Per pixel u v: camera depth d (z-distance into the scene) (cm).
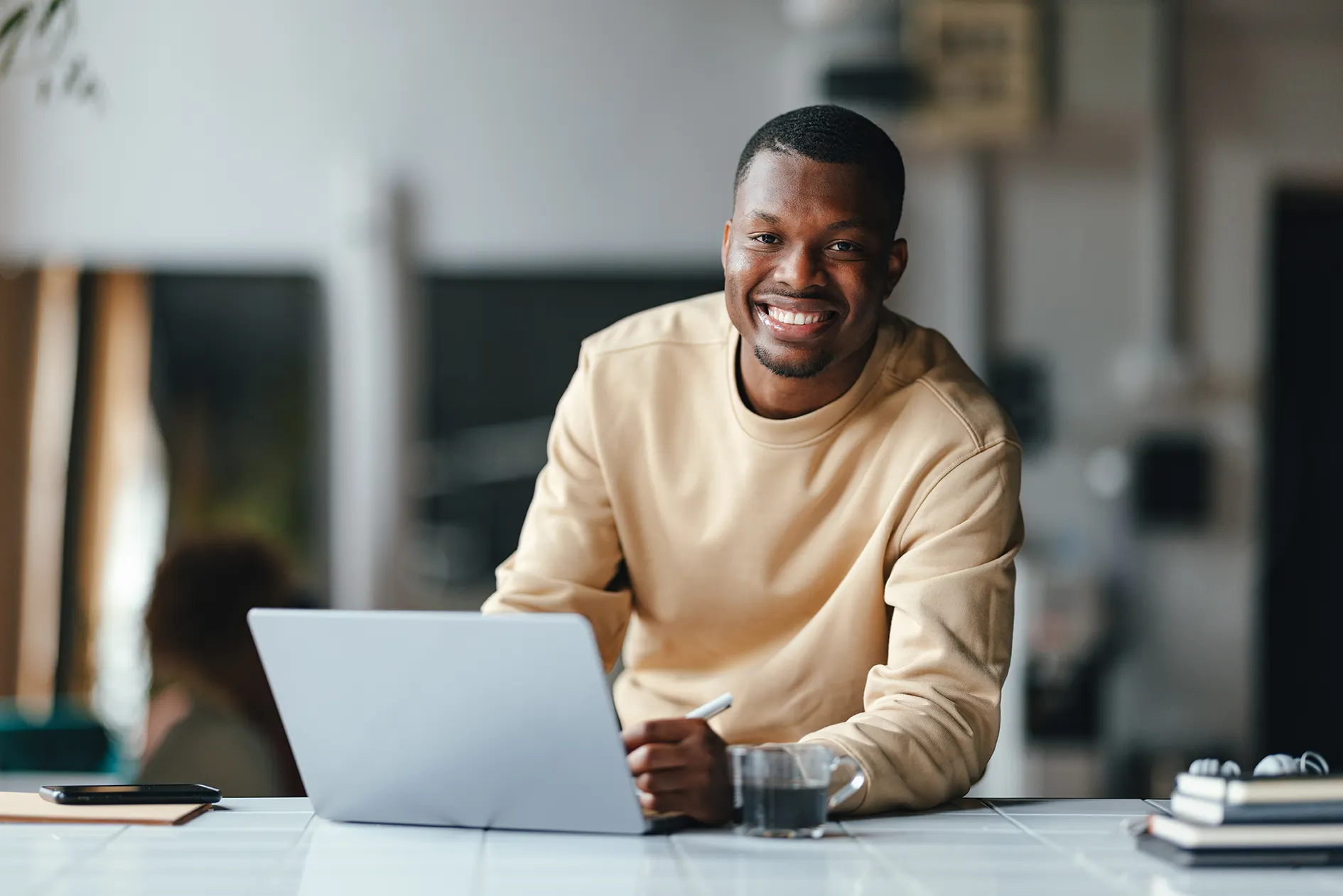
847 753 131
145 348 425
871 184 145
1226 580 429
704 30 430
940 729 136
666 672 170
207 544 239
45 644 418
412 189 430
